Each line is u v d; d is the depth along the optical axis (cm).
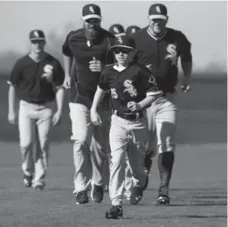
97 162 2656
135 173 2478
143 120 2356
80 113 2636
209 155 6134
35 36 3328
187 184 3684
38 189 3253
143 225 2108
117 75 2327
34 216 2291
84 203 2642
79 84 2644
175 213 2417
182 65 2883
